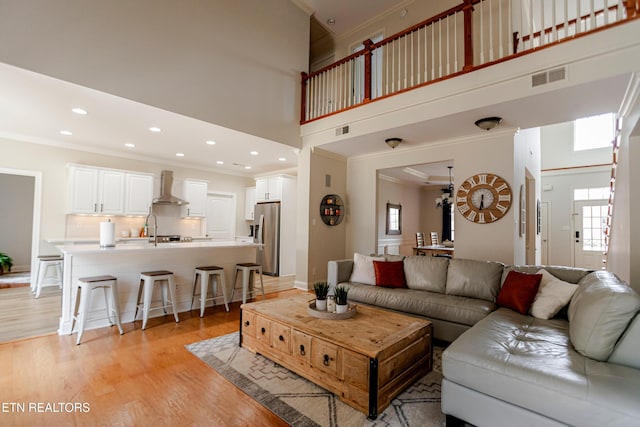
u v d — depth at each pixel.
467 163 4.68
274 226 6.97
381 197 8.32
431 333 2.48
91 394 2.10
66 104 3.69
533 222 6.07
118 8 3.47
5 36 2.79
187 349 2.87
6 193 7.15
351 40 6.44
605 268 5.16
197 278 4.22
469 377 1.70
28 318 3.68
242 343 2.94
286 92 5.40
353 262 4.23
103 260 3.51
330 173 5.94
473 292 3.21
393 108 4.29
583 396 1.38
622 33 2.75
